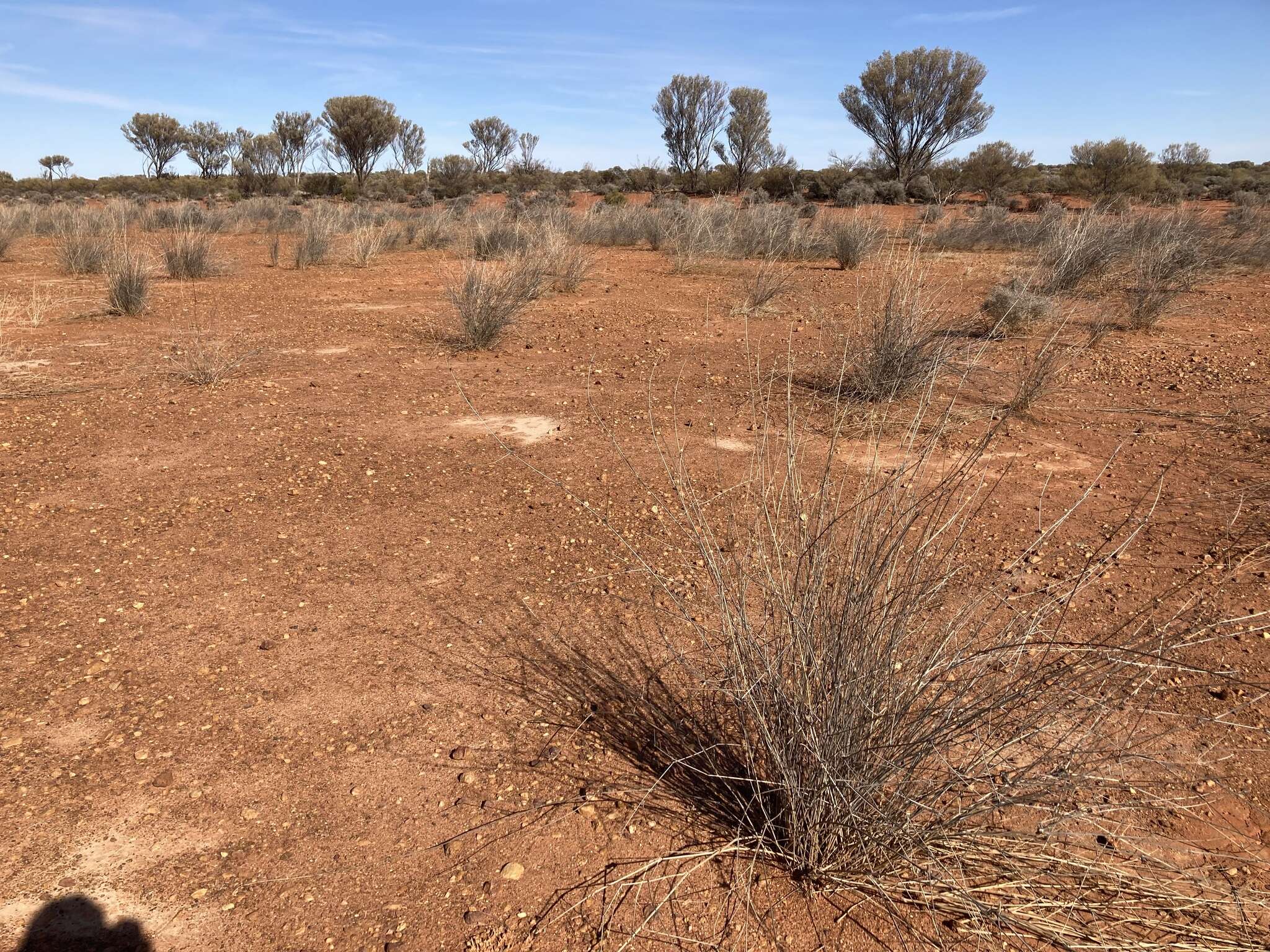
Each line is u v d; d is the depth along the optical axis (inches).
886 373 282.5
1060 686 109.3
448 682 138.9
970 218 1004.6
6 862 102.7
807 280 583.5
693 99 1881.2
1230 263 626.8
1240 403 283.7
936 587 112.7
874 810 95.6
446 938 93.7
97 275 633.0
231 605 161.3
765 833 108.0
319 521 199.2
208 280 623.2
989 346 365.7
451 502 211.0
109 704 132.0
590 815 111.4
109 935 93.4
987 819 106.3
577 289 568.1
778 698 104.6
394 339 409.1
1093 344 382.0
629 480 222.7
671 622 155.1
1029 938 93.6
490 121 2450.8
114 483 220.2
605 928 94.9
